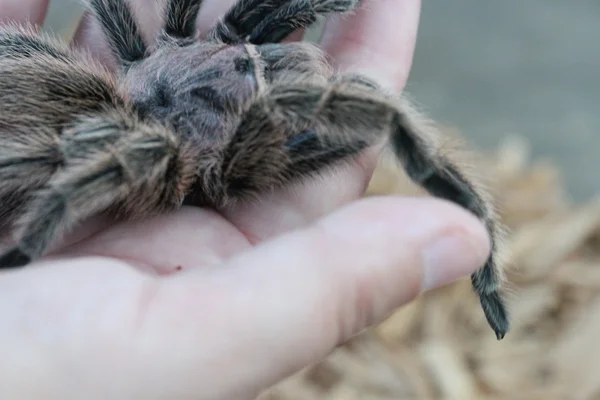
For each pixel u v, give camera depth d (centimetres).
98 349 22
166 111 27
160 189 26
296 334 23
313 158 27
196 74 28
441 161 25
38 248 24
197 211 28
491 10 59
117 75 29
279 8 29
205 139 27
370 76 29
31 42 29
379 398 40
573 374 41
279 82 26
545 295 45
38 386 22
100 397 22
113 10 30
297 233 24
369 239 23
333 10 30
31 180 25
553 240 47
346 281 23
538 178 51
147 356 22
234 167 26
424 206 24
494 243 26
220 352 23
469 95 54
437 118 53
